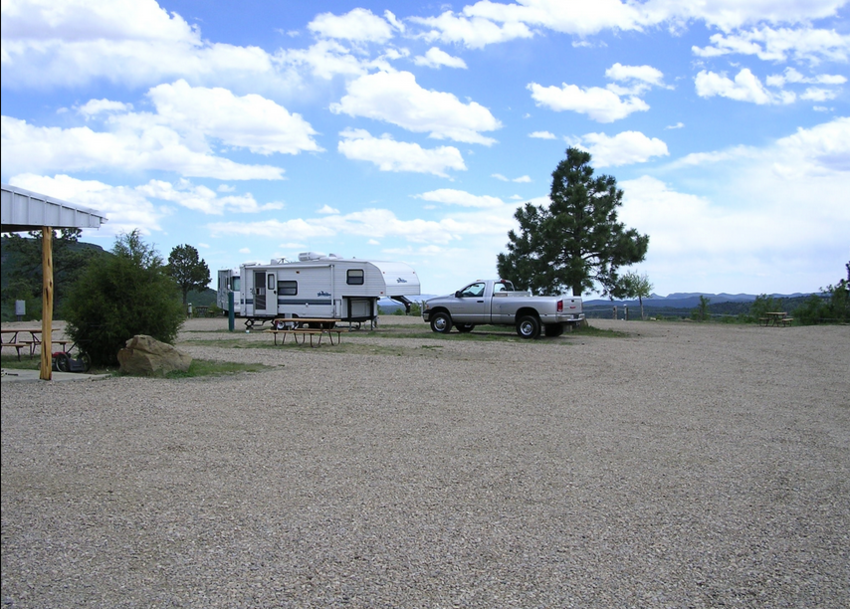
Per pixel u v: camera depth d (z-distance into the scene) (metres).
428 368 13.06
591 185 25.09
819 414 8.66
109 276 12.75
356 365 13.43
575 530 4.48
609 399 9.66
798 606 3.50
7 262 42.72
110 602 3.43
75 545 4.14
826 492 5.37
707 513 4.84
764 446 6.87
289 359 14.43
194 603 3.43
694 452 6.59
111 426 7.46
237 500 4.99
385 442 6.86
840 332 26.05
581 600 3.52
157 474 5.62
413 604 3.45
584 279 24.50
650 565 3.96
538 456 6.37
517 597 3.54
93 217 10.73
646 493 5.28
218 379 11.23
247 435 7.09
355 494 5.16
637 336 23.23
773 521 4.70
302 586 3.63
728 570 3.91
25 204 9.59
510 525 4.55
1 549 4.07
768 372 13.05
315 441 6.86
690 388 10.83
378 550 4.11
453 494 5.19
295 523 4.54
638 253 24.25
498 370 12.91
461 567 3.89
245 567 3.85
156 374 11.52
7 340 19.06
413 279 24.42
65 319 12.91
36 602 3.41
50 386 10.31
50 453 6.27
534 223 25.31
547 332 22.58
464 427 7.63
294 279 24.03
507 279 25.50
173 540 4.23
